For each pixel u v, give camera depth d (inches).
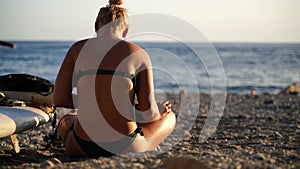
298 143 206.4
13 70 1457.9
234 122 327.3
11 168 144.6
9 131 153.9
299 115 371.2
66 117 170.9
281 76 1360.7
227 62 2191.2
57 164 143.7
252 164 137.8
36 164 147.8
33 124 168.6
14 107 173.2
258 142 212.2
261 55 3127.5
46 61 1878.7
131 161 144.8
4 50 2987.2
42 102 184.4
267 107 459.2
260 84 1100.5
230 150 182.7
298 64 2032.5
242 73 1475.1
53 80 1147.9
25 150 182.9
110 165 138.6
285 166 140.9
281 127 287.4
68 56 155.3
